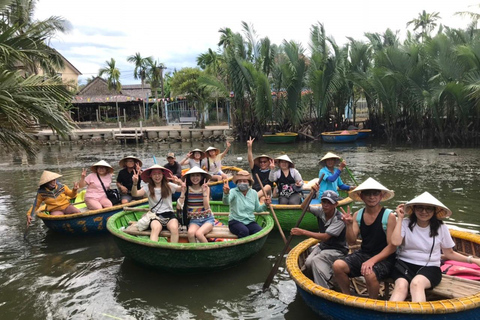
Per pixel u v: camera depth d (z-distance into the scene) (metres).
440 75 19.67
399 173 12.06
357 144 22.45
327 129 26.22
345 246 4.55
